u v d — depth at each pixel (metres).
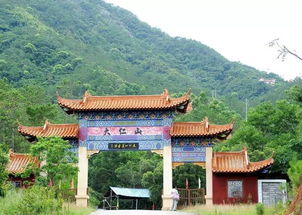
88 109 43.94
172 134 42.97
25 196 29.44
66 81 131.62
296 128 55.94
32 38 167.38
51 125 45.50
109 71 161.00
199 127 43.62
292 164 28.67
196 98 108.00
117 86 145.38
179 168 65.19
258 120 58.56
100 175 83.50
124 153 86.62
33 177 43.44
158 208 72.31
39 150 39.47
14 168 43.28
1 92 77.56
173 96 118.50
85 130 44.62
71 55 164.12
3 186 34.41
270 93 148.50
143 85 157.38
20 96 78.38
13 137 74.00
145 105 43.53
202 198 43.94
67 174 39.00
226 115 106.25
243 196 41.69
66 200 41.56
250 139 57.88
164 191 42.69
